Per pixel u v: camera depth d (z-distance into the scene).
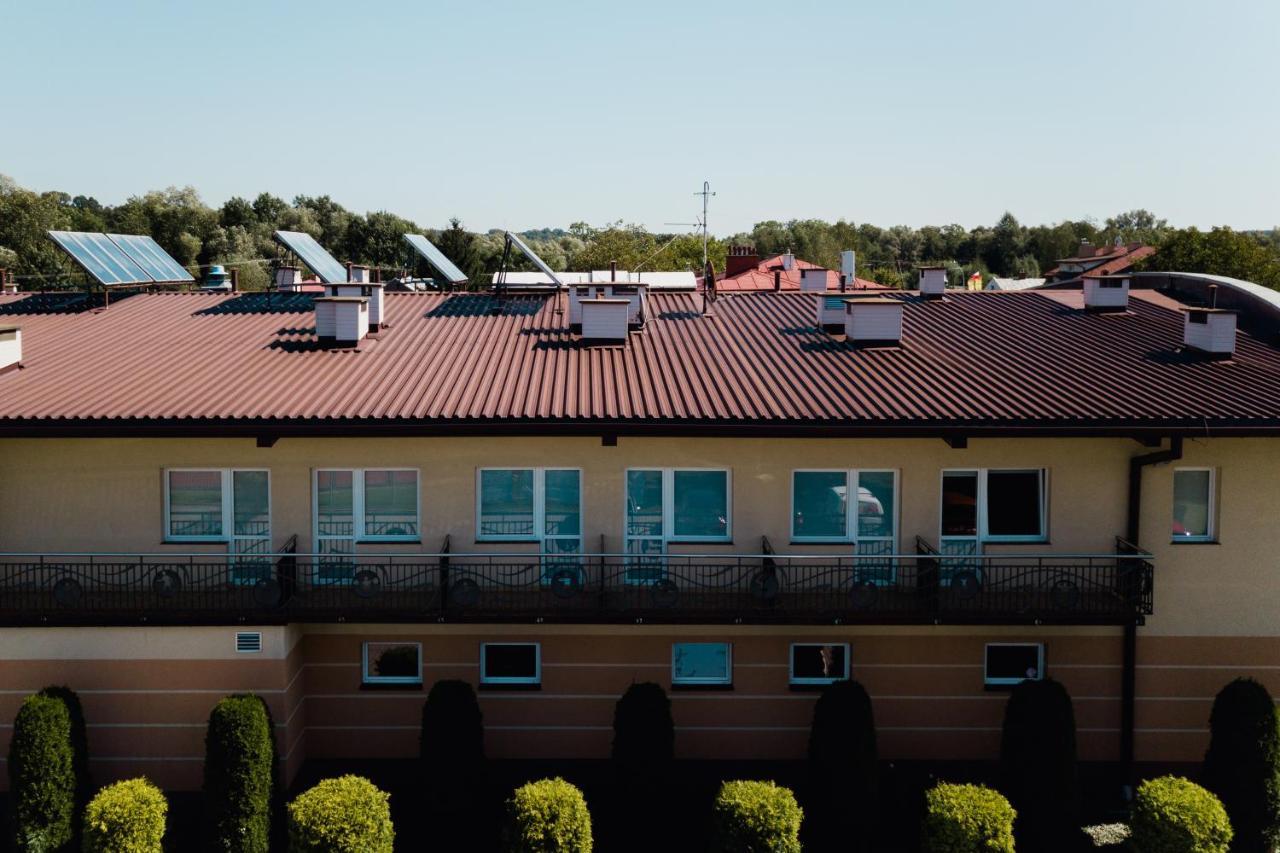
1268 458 17.77
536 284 25.62
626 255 78.56
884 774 18.02
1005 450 17.88
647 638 17.97
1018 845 16.17
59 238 23.06
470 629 17.92
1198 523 18.11
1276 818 15.94
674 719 18.12
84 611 16.55
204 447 17.58
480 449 17.75
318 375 18.34
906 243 150.00
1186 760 18.19
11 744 15.70
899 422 16.34
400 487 17.91
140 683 16.78
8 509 17.62
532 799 14.61
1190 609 17.98
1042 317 22.64
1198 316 19.62
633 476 18.00
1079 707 18.19
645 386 17.92
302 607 16.80
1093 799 17.83
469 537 17.89
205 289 27.33
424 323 21.83
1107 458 17.88
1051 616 16.67
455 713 16.33
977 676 18.08
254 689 16.80
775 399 17.20
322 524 17.91
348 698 17.97
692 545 18.02
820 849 16.02
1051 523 17.98
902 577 17.98
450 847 15.88
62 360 19.16
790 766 18.20
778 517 17.92
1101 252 97.69
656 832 16.20
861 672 18.08
